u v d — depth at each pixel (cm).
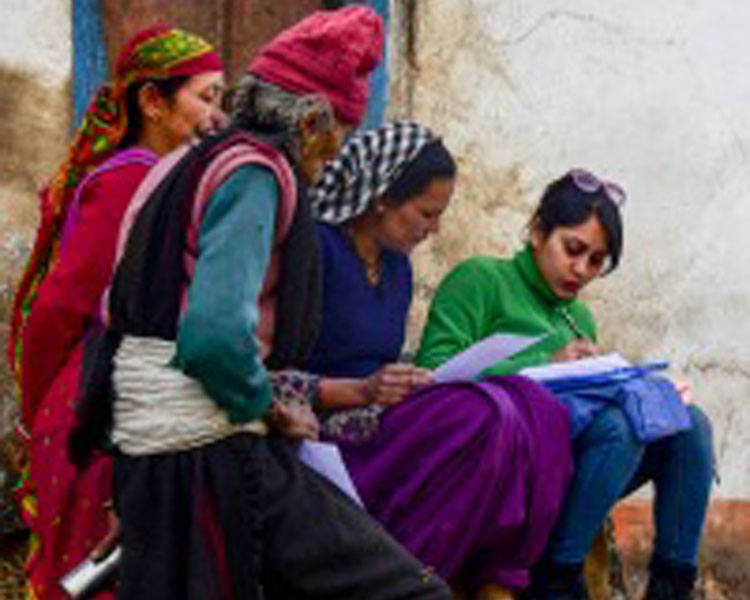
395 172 498
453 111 714
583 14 736
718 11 764
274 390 423
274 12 715
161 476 388
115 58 684
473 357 496
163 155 527
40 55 650
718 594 775
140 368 391
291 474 400
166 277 391
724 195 770
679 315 766
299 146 418
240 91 421
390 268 520
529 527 486
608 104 744
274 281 403
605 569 550
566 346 545
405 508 481
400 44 702
